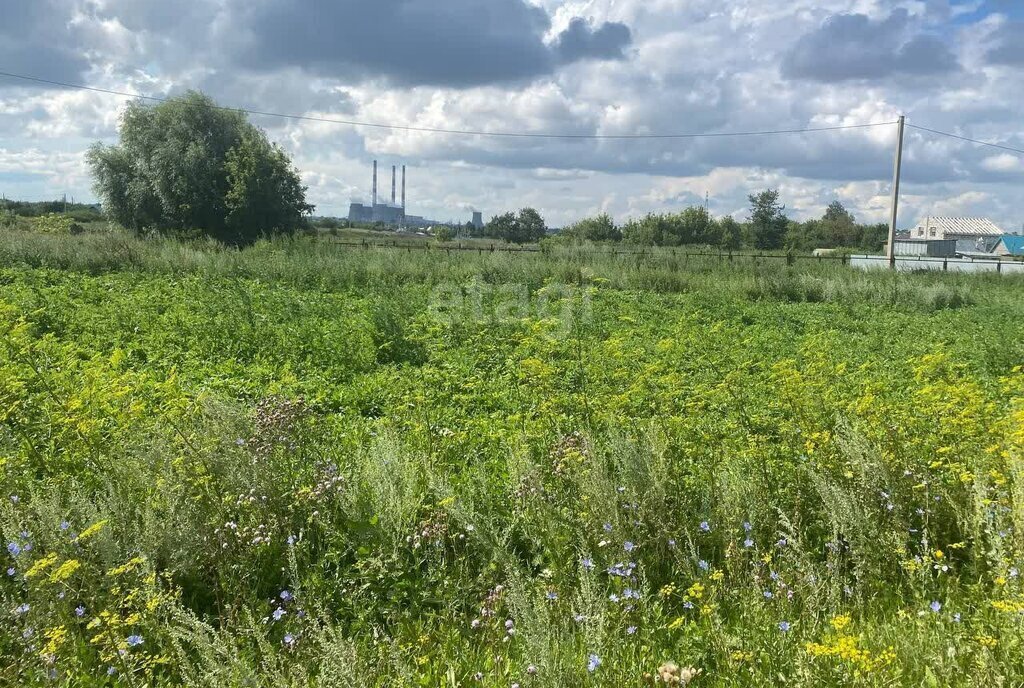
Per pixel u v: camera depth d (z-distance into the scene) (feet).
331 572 13.64
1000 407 23.79
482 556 13.94
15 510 13.29
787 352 38.75
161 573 12.45
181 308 43.45
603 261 88.74
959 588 13.14
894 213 107.34
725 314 56.75
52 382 18.89
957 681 10.07
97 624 10.84
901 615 11.55
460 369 32.32
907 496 15.12
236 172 133.59
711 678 10.85
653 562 13.98
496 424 23.21
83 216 198.80
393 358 36.52
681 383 25.05
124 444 15.56
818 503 15.60
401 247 97.04
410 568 13.57
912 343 43.42
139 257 72.69
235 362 32.96
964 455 15.85
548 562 14.25
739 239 209.26
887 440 16.48
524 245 123.54
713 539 14.74
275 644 11.51
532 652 10.28
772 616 11.54
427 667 11.14
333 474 15.70
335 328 38.73
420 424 20.81
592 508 14.67
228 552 13.33
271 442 16.07
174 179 135.23
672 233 189.37
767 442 18.03
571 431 19.25
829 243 240.94
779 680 10.37
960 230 341.41
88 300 48.16
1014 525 13.10
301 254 76.13
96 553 12.53
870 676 9.84
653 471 15.29
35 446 16.52
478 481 16.74
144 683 10.48
